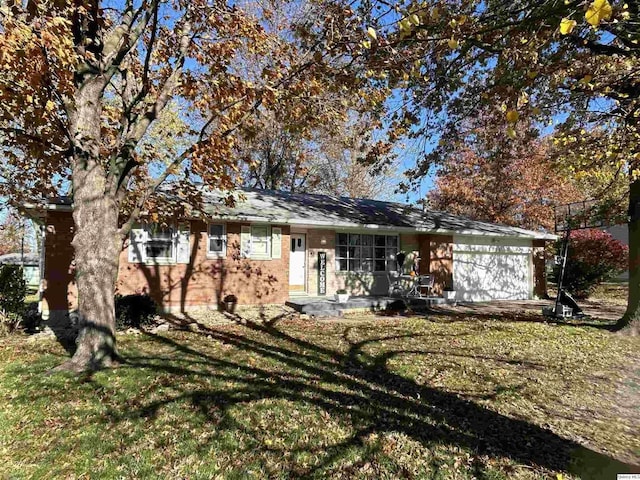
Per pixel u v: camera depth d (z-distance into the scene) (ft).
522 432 15.24
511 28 16.39
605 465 12.88
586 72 19.97
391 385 19.99
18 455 12.98
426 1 15.71
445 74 22.85
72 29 22.17
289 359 24.30
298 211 50.06
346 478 11.84
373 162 33.45
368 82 24.52
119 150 24.36
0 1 16.72
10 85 19.24
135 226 40.14
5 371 21.54
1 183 31.53
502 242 61.82
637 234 34.47
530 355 26.89
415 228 54.24
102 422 15.25
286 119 29.40
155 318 36.27
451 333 33.76
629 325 34.45
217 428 14.75
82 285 22.65
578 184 67.15
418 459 12.96
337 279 53.88
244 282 45.24
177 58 27.35
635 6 14.01
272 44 29.91
